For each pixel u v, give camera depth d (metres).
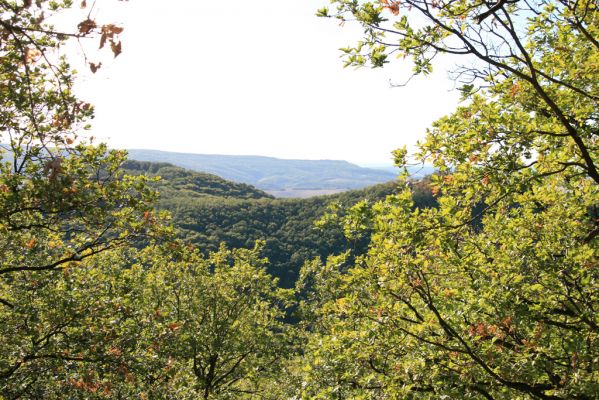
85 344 10.10
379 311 8.76
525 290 7.96
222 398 18.45
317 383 9.44
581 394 6.93
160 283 19.52
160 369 11.05
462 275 8.85
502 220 8.98
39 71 7.20
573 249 8.33
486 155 6.77
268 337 21.62
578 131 6.27
